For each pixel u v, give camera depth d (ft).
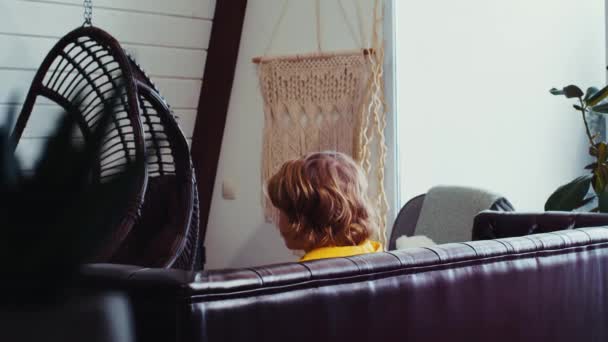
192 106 13.44
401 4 10.86
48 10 11.43
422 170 10.71
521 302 4.01
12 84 11.38
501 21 10.12
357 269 3.30
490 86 10.20
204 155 13.20
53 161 1.08
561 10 9.60
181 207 7.84
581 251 4.42
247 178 12.63
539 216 5.83
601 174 7.90
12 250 1.07
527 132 9.84
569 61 9.53
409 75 10.82
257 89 12.35
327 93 11.27
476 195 8.30
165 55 12.87
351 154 10.96
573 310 4.36
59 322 1.14
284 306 3.04
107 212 1.11
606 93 7.82
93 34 7.95
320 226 4.79
